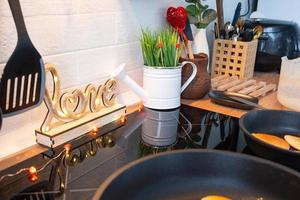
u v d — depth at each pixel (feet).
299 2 4.43
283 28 4.04
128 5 2.79
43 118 2.26
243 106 2.90
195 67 3.02
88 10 2.41
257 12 4.83
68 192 1.66
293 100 2.84
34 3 2.03
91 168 1.92
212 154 1.74
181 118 2.75
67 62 2.35
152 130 2.51
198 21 3.42
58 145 2.10
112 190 1.44
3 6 1.87
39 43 2.12
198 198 1.68
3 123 2.00
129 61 2.96
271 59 4.09
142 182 1.63
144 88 2.89
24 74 1.88
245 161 1.71
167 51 2.74
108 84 2.53
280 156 1.81
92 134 2.35
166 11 3.30
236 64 3.70
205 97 3.24
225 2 4.44
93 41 2.53
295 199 1.56
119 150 2.17
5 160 1.92
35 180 1.76
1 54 1.92
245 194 1.69
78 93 2.28
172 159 1.71
